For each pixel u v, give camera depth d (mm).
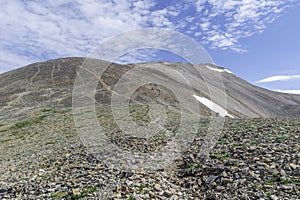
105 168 15531
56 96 117562
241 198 10156
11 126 61406
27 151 31672
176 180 13742
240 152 15555
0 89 139125
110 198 10922
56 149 28078
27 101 112625
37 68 170000
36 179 15539
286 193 9922
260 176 11719
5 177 18047
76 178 14258
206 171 13906
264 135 18844
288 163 12422
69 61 181750
